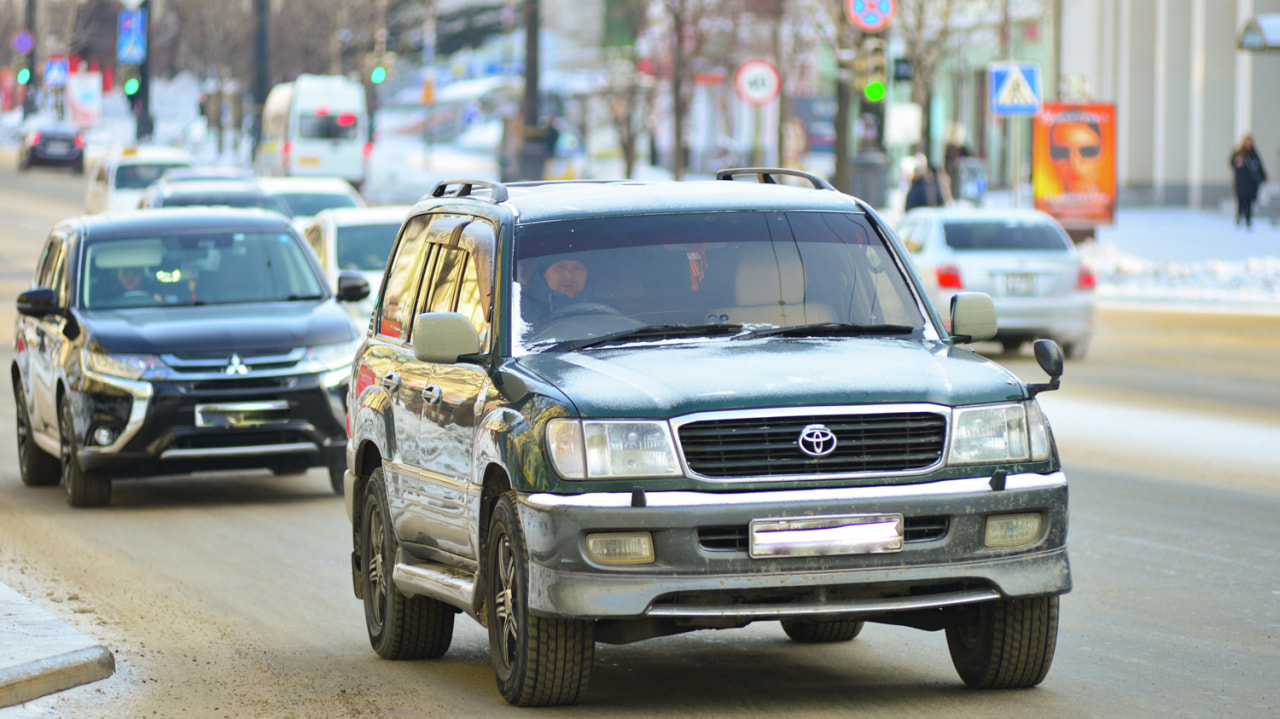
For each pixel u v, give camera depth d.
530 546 22.02
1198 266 103.06
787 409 21.86
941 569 21.98
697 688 24.39
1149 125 164.25
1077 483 43.56
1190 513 39.16
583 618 21.48
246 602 31.48
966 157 139.88
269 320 43.91
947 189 121.94
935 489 22.00
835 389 22.08
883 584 21.95
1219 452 48.56
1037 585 22.42
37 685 24.58
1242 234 128.12
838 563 21.70
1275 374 66.25
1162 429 53.19
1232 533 36.66
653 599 21.50
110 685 25.27
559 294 24.59
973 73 188.88
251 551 36.75
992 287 71.31
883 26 103.56
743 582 21.53
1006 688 23.91
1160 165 160.75
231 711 23.78
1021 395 22.78
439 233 27.67
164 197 84.31
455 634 29.58
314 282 46.78
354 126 180.75
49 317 46.19
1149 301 94.44
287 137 180.25
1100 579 31.98
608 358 23.39
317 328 43.78
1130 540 35.84
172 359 42.38
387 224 65.31
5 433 57.09
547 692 22.64
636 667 25.92
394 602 26.77
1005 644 23.14
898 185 192.25
